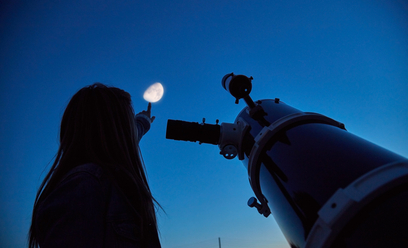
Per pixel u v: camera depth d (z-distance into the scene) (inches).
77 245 20.2
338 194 35.6
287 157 53.0
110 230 25.1
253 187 70.1
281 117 66.3
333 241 34.3
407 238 29.5
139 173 41.1
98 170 28.8
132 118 45.8
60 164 31.5
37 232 22.7
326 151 46.0
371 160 39.4
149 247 32.1
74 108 39.6
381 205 32.9
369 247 31.4
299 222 44.7
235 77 71.7
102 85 45.1
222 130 80.9
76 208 22.2
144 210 33.2
